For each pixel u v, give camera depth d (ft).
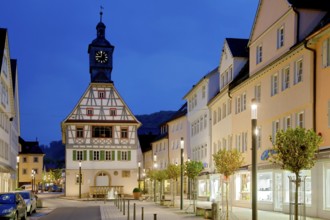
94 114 212.02
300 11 84.28
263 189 95.09
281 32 92.07
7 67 170.09
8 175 181.68
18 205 80.02
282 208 84.84
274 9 94.58
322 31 70.44
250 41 108.37
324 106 72.08
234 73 124.98
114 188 206.69
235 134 117.91
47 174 405.39
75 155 208.64
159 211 98.43
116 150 212.02
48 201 175.52
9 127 182.19
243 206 106.01
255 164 42.91
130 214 94.84
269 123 94.32
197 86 163.53
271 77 94.17
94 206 136.77
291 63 83.92
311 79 75.72
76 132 209.97
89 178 208.13
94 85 213.66
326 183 69.82
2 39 164.25
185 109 211.82
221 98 132.77
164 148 240.32
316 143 45.78
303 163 44.78
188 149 186.91
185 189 197.16
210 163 145.59
